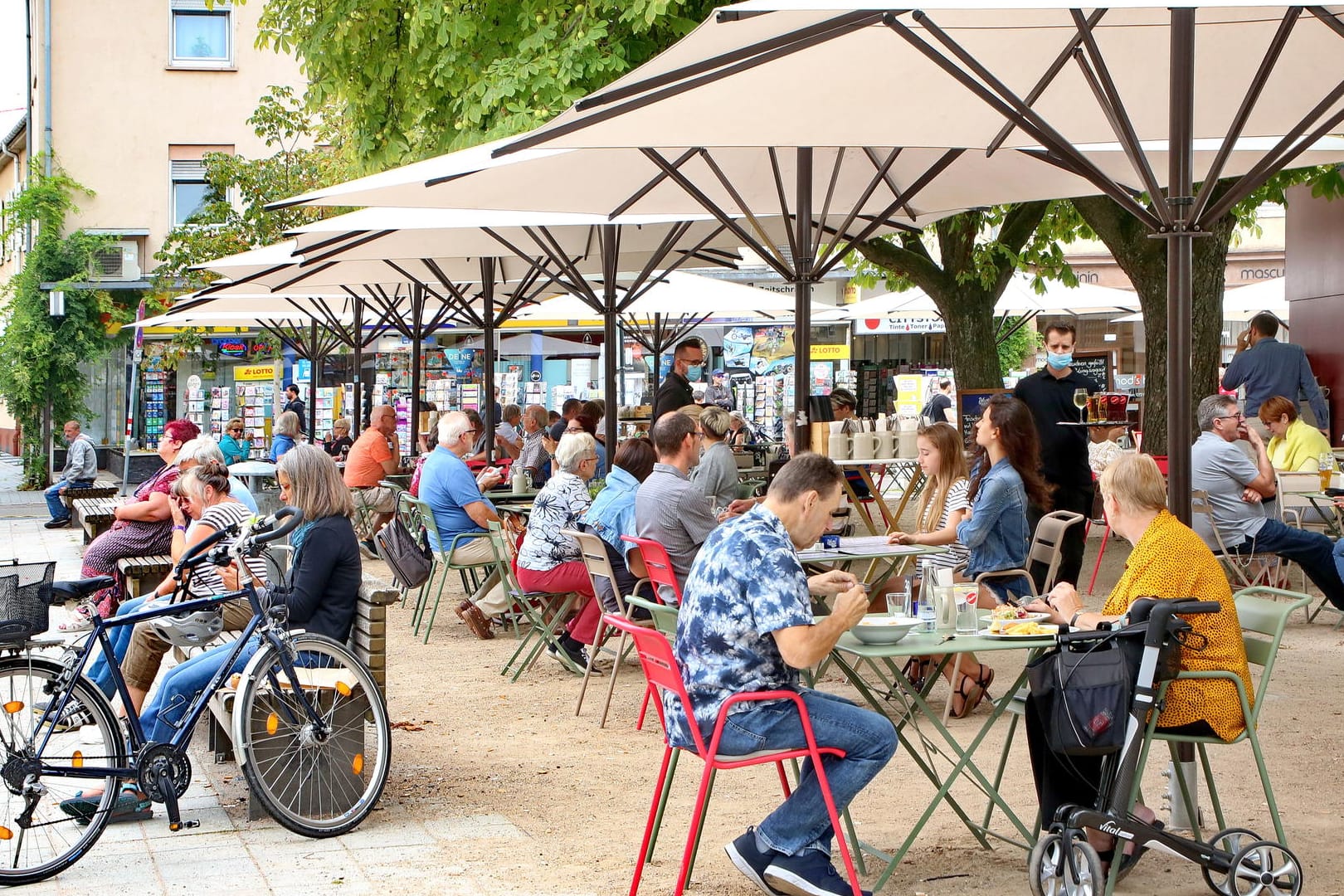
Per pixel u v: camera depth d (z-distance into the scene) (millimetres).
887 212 7004
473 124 11312
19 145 32656
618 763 6645
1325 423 12914
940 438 7891
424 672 8938
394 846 5344
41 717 5258
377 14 12711
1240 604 5098
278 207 7473
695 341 12203
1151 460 4875
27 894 4812
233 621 6812
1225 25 5613
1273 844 4520
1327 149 7250
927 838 5344
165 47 28234
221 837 5496
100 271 27406
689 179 7801
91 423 28875
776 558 4441
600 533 8172
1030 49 5746
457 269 13352
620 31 11039
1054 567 7539
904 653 4625
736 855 4547
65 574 14000
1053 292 20094
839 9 4012
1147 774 6250
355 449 14984
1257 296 19250
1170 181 4965
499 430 17938
